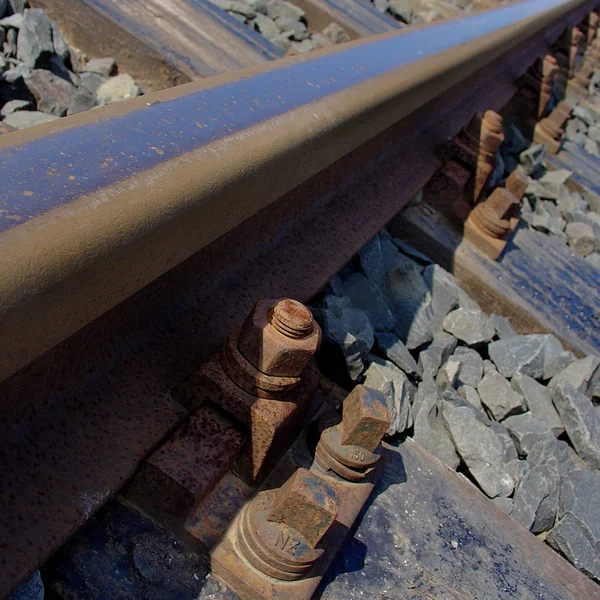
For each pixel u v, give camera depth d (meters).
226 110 2.03
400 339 3.33
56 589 1.64
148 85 3.78
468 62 4.73
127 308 1.92
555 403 3.43
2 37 3.18
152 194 1.50
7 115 2.90
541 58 7.65
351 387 2.72
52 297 1.26
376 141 3.76
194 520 1.84
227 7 5.49
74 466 1.66
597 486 2.84
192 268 2.21
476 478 2.71
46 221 1.24
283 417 1.95
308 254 2.89
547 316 4.29
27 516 1.53
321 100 2.48
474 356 3.49
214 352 2.19
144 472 1.80
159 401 1.94
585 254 5.57
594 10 14.12
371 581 2.05
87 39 3.75
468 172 4.40
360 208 3.43
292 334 1.91
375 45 3.57
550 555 2.47
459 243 4.35
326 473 2.19
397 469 2.46
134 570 1.73
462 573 2.22
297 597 1.83
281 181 2.15
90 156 1.48
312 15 6.50
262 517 1.83
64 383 1.74
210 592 1.78
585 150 8.69
